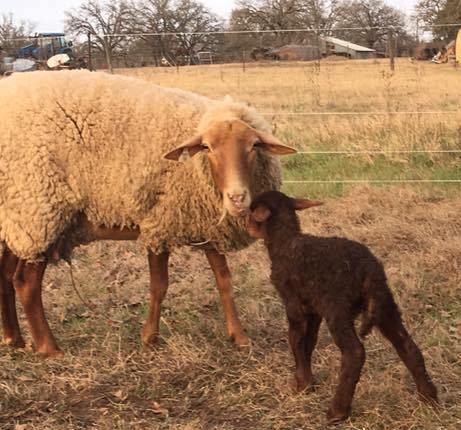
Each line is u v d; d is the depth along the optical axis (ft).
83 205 12.20
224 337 12.67
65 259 12.61
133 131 12.14
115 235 12.57
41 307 12.42
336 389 10.67
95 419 11.02
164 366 12.00
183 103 12.47
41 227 12.01
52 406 11.26
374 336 12.32
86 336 12.87
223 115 11.93
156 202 12.19
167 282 12.52
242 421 10.89
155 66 40.09
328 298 10.53
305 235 10.95
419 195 18.16
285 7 126.52
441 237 15.80
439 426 10.56
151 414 11.09
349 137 22.43
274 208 11.09
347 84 35.70
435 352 11.89
